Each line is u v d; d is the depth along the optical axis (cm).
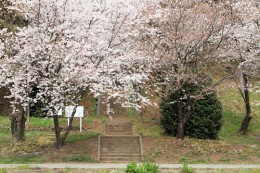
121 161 1692
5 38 1769
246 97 2208
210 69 2286
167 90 1905
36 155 1691
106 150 1794
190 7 1875
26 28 1609
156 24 1944
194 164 1593
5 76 1652
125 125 2277
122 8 1716
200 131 1983
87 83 1661
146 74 1927
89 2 1645
